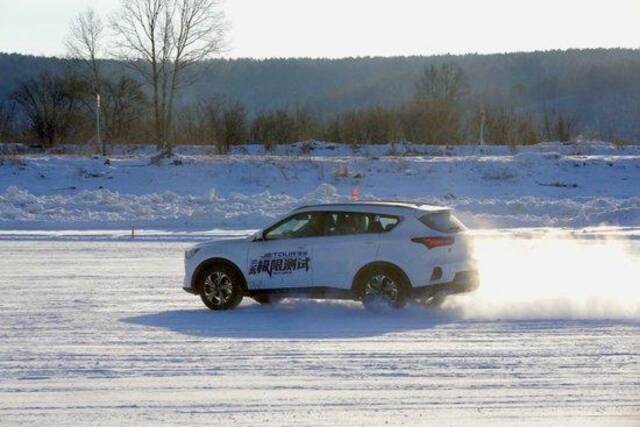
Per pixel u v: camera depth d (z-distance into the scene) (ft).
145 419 34.96
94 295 66.33
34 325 54.29
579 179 154.51
